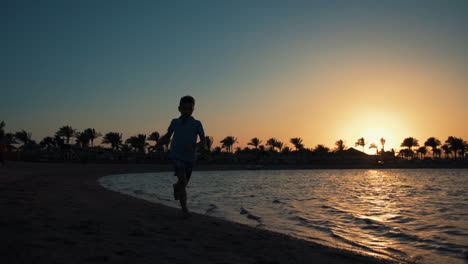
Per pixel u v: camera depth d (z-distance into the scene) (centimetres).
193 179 3294
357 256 391
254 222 683
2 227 365
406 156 14188
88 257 273
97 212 542
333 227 650
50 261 254
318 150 12100
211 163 9025
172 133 529
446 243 521
